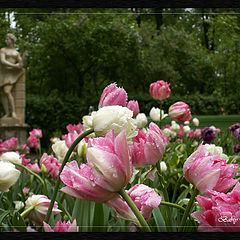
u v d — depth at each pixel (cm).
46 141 1088
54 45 1257
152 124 97
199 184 76
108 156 60
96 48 1220
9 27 859
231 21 814
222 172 79
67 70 1312
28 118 1084
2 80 891
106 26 1230
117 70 1253
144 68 1225
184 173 79
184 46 1403
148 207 78
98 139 64
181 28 1530
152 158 94
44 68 1304
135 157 95
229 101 1124
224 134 390
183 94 1130
